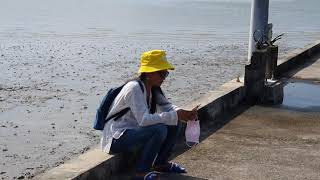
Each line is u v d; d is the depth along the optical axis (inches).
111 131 240.5
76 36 885.2
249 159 275.3
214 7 1498.5
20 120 379.2
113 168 244.4
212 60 673.6
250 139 309.9
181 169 251.6
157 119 232.1
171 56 702.5
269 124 344.2
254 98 399.2
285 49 771.4
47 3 1628.9
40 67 599.8
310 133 326.0
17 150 315.0
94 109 414.3
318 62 603.2
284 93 441.7
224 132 322.7
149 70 232.4
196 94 471.8
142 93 232.5
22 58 660.7
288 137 315.9
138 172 235.6
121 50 745.0
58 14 1274.6
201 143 299.3
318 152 289.6
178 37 895.1
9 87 487.8
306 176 253.8
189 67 617.3
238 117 359.6
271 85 402.3
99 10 1408.7
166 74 239.1
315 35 948.0
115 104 236.5
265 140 308.7
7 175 273.3
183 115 242.1
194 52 741.3
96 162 236.7
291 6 1605.6
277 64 502.9
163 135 233.9
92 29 981.2
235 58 691.4
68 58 667.4
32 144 327.0
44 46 768.3
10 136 342.3
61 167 231.6
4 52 705.0
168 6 1534.2
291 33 976.3
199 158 274.7
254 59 394.6
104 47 770.2
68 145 326.3
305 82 489.4
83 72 574.6
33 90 478.6
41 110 407.8
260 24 449.7
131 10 1406.3
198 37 900.0
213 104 348.8
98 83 517.3
